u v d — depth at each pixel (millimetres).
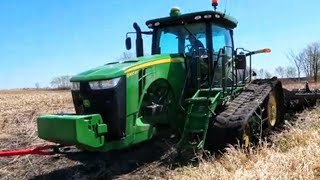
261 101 7066
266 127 7766
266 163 5188
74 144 5273
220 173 5102
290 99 10758
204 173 5230
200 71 6977
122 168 6359
